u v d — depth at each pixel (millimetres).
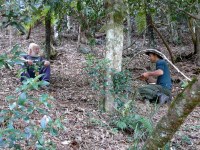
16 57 2248
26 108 2178
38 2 3721
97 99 5754
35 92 5562
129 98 5660
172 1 7660
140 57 10805
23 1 2828
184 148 4199
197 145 4344
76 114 4801
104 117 4773
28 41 11516
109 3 5031
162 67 6156
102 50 10773
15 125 3645
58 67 8555
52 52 9469
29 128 2312
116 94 5008
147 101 5688
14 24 2664
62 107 5031
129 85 5332
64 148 3691
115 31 5027
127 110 4602
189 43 14570
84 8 6527
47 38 8617
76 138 3994
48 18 7355
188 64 10781
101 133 4246
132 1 7383
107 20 5066
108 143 4020
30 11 3225
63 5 5500
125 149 3885
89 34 8383
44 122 2172
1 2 2678
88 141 3992
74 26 13453
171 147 4016
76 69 8359
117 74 5004
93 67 5277
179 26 14789
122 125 4367
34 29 13578
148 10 7934
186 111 2471
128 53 11133
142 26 9945
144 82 7426
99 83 5363
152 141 2660
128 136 4277
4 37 11586
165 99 5949
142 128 4184
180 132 4652
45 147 2479
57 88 6430
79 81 7074
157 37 14656
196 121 5340
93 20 7398
